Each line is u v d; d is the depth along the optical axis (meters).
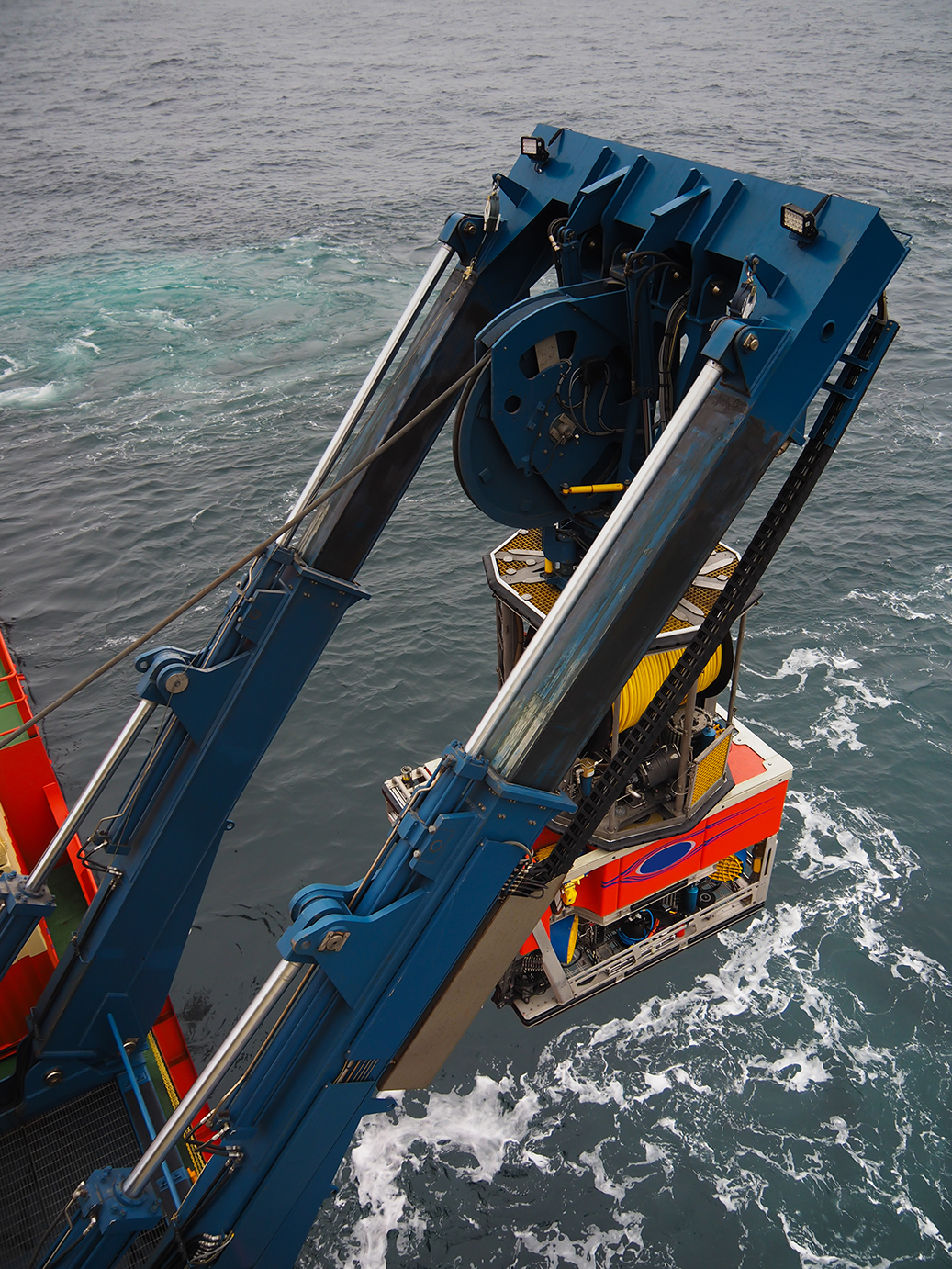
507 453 7.36
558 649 6.00
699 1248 13.10
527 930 6.93
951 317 44.75
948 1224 13.24
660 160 6.72
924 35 144.12
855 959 16.98
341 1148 7.39
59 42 179.38
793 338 5.41
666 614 5.91
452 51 149.12
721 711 12.89
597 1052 15.66
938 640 24.47
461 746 6.43
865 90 104.00
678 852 11.68
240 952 17.50
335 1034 6.87
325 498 7.75
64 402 42.53
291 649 8.90
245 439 37.75
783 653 24.28
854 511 29.91
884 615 25.45
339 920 6.34
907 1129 14.42
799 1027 15.94
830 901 18.05
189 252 62.31
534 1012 12.59
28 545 30.95
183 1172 9.77
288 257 60.25
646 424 7.04
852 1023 15.97
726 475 5.59
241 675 8.89
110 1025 10.33
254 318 51.16
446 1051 7.25
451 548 29.25
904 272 50.31
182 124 104.50
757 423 5.54
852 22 159.62
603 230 6.99
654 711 6.47
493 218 7.52
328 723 22.66
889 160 73.00
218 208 71.69
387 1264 13.05
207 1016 16.45
